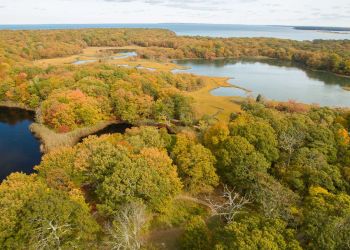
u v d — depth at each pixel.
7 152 70.44
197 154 50.91
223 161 51.12
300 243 32.97
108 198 41.28
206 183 50.16
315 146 54.59
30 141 76.69
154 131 59.25
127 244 34.81
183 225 43.97
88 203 42.22
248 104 94.38
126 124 89.31
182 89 124.12
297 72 179.00
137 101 90.19
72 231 35.66
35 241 32.31
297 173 47.56
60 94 86.00
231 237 32.16
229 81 150.00
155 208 43.66
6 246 32.12
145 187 41.34
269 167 51.78
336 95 128.00
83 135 80.75
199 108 101.50
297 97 124.06
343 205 35.72
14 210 34.41
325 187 45.78
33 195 36.62
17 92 99.94
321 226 32.75
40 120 82.19
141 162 45.03
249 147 51.69
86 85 94.44
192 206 47.94
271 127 59.91
